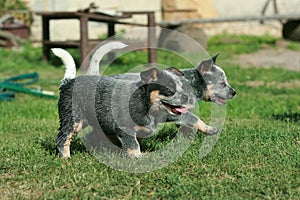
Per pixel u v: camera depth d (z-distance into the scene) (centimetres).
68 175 248
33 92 445
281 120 353
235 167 252
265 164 255
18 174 252
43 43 623
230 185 236
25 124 344
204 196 227
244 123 336
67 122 269
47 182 244
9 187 241
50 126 338
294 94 491
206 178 242
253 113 385
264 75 593
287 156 263
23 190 238
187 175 246
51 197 229
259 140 289
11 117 370
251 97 455
